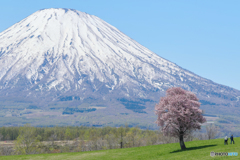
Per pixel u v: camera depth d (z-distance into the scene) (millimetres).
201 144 64688
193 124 54375
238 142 60031
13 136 174750
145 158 54906
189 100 55406
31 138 109438
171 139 108812
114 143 120250
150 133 143250
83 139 151750
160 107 56531
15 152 105125
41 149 113625
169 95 57969
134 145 118688
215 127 106438
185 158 47031
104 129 180000
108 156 63656
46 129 184250
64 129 195000
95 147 119938
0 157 68125
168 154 55125
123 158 58344
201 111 55250
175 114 54094
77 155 68812
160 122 56688
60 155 69938
